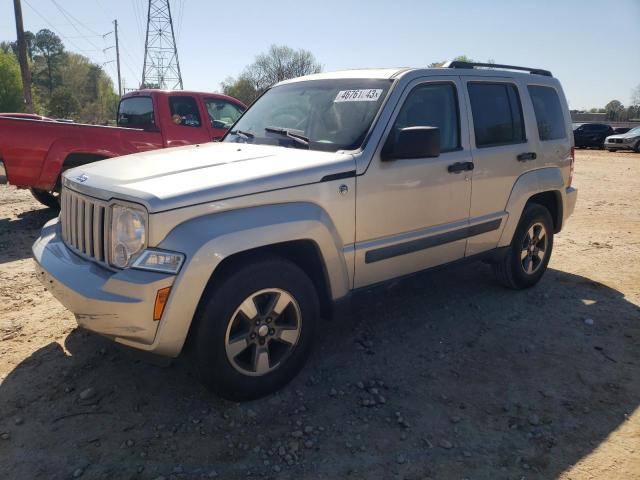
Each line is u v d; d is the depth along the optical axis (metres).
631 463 2.84
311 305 3.42
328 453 2.85
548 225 5.37
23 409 3.15
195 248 2.82
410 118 3.95
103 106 86.50
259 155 3.65
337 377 3.62
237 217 3.03
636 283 5.67
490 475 2.73
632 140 27.11
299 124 4.15
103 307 2.82
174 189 2.93
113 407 3.19
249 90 55.38
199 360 3.04
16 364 3.65
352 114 3.89
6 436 2.90
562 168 5.46
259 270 3.12
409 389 3.49
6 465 2.69
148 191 2.90
